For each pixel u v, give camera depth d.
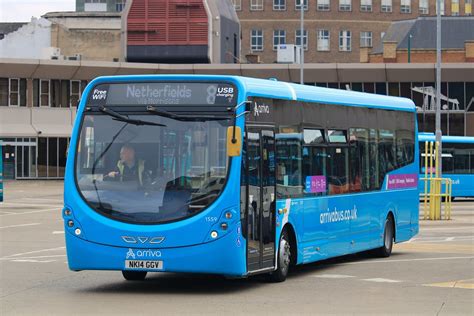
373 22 144.12
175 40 90.19
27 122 80.00
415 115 23.75
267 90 16.02
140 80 15.12
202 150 14.68
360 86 80.00
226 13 94.00
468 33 106.19
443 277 17.52
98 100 15.21
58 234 29.25
